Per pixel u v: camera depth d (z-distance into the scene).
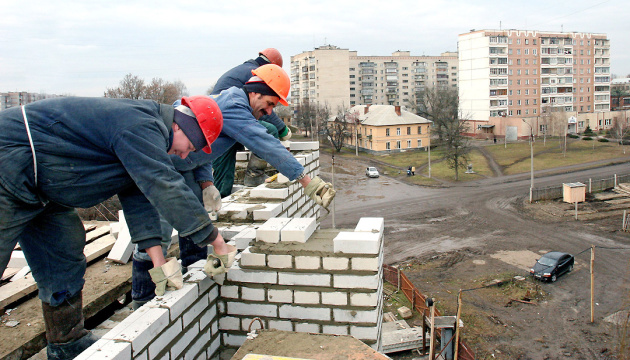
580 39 64.69
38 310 3.40
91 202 2.48
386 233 26.72
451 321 12.39
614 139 55.28
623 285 18.70
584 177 37.78
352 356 2.48
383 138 52.94
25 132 2.19
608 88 67.44
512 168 42.62
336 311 3.22
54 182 2.29
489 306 17.30
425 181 39.50
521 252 22.84
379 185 39.06
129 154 2.31
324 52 72.81
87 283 3.83
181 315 2.82
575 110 65.88
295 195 5.79
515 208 30.67
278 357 2.44
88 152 2.31
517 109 62.22
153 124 2.41
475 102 62.59
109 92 37.28
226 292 3.33
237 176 7.10
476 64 61.72
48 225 2.65
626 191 33.12
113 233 4.74
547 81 63.25
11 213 2.25
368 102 84.75
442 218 29.16
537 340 14.94
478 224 27.69
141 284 3.30
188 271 3.18
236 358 2.50
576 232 25.58
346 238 3.17
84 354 2.26
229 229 4.63
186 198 2.45
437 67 87.88
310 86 76.56
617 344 13.68
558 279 19.59
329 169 46.19
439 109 61.97
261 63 4.95
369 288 3.16
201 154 3.39
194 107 2.67
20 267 4.19
